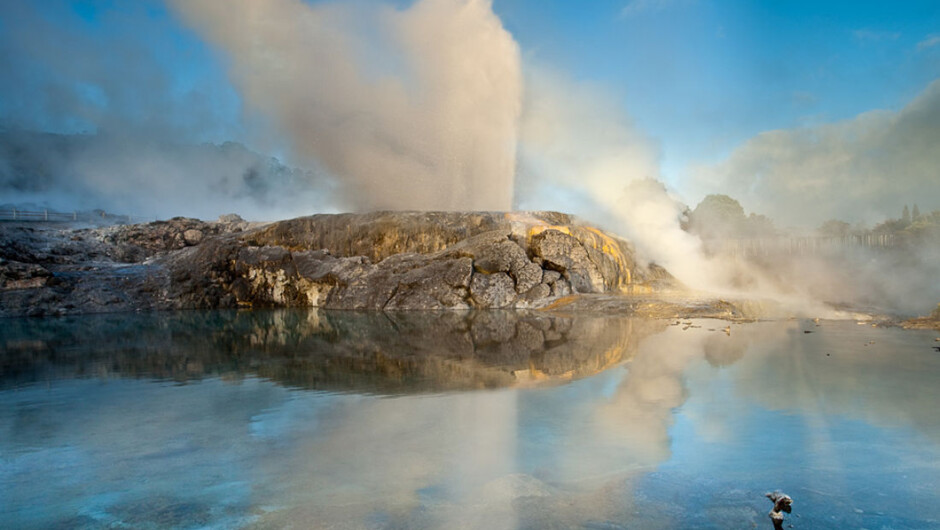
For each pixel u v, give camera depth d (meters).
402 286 16.70
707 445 4.31
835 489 3.51
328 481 3.79
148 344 10.04
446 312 15.51
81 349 9.49
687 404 5.44
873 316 12.62
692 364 7.36
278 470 3.99
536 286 16.34
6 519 3.36
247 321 13.83
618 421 4.95
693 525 3.10
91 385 6.73
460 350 9.05
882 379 6.30
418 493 3.58
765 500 3.38
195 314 15.80
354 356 8.59
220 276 18.41
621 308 14.38
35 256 17.86
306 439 4.63
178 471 4.02
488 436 4.63
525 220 18.34
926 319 11.21
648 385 6.24
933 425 4.68
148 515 3.37
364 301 16.88
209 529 3.19
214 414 5.41
